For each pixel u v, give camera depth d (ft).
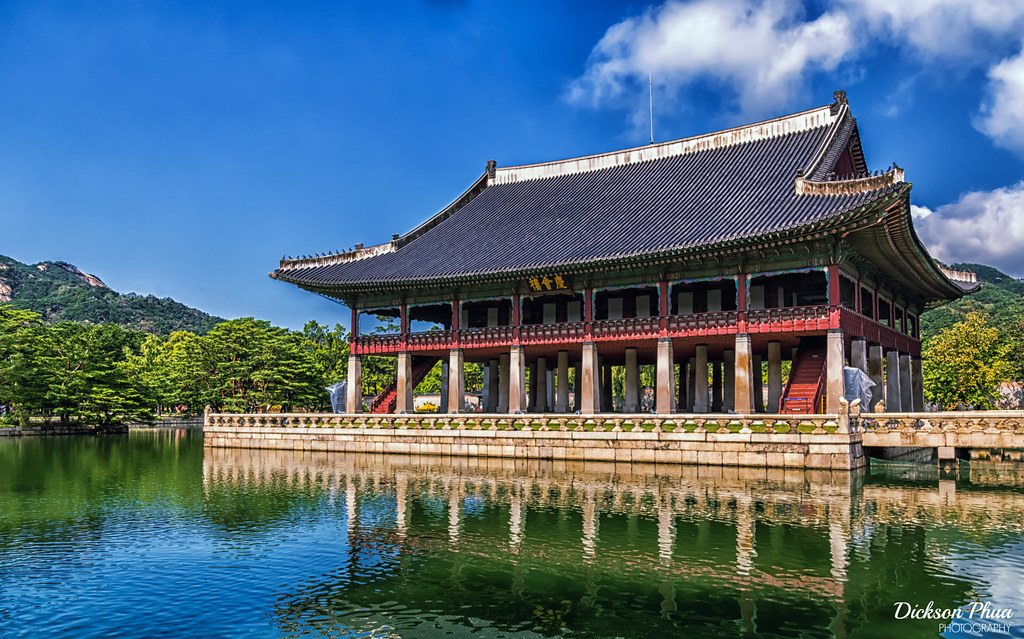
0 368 237.86
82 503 100.99
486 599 59.98
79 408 255.29
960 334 229.66
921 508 92.84
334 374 325.01
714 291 170.71
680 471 126.41
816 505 95.14
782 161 178.40
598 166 217.77
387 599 60.13
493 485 114.21
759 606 57.88
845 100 185.57
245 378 289.33
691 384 213.87
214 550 74.90
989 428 116.16
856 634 52.34
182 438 238.68
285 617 56.29
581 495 103.71
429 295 190.49
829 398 139.54
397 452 159.84
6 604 58.90
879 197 124.88
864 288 166.91
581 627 54.13
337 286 190.70
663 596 60.34
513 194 222.69
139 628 53.98
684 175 193.16
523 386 177.47
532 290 176.14
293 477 126.41
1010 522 84.43
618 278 166.30
